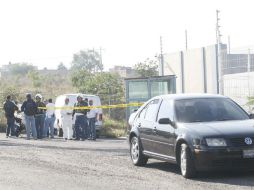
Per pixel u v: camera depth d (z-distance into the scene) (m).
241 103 34.12
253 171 15.91
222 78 34.41
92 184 14.12
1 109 42.38
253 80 33.53
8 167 17.36
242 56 37.78
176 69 48.44
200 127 15.11
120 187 13.60
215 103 16.62
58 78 94.19
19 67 144.75
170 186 13.64
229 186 13.45
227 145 14.45
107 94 47.91
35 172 16.28
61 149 23.14
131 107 34.88
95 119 31.77
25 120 31.75
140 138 17.59
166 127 16.14
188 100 16.67
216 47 41.50
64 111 32.41
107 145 25.91
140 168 17.11
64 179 14.98
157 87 34.84
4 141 28.75
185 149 14.98
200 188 13.27
